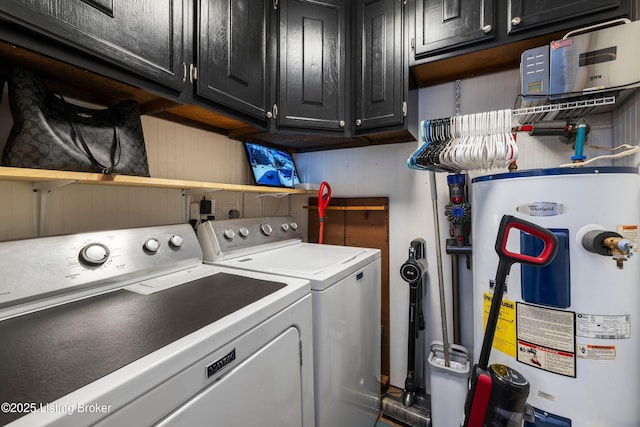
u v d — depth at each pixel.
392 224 2.04
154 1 1.02
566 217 0.89
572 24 1.19
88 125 0.95
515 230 0.98
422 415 1.65
